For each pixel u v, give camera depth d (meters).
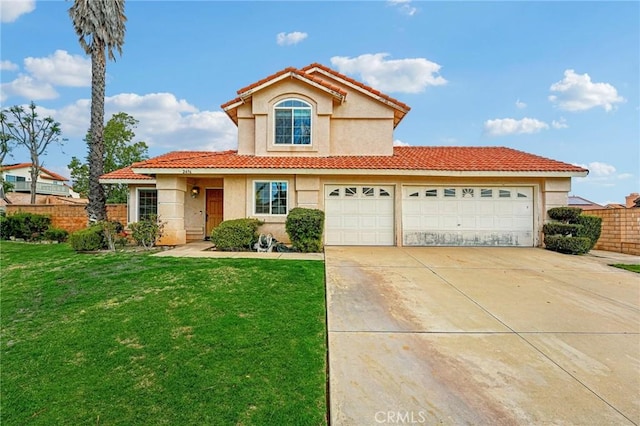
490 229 15.13
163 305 6.97
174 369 4.73
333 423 3.58
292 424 3.66
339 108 16.69
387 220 15.20
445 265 10.82
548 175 14.34
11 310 7.21
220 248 13.45
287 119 16.00
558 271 10.15
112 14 15.91
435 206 15.18
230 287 8.02
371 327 5.98
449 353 5.06
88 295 7.82
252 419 3.74
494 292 8.00
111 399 4.18
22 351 5.44
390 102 16.42
